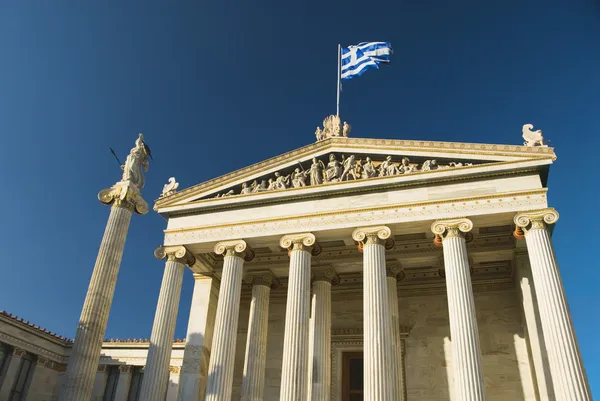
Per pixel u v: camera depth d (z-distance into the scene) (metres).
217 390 32.34
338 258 40.12
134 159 38.06
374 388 28.73
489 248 37.09
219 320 34.62
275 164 39.28
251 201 37.88
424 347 39.34
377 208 34.56
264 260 41.84
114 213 35.84
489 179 33.41
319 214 35.72
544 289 29.06
